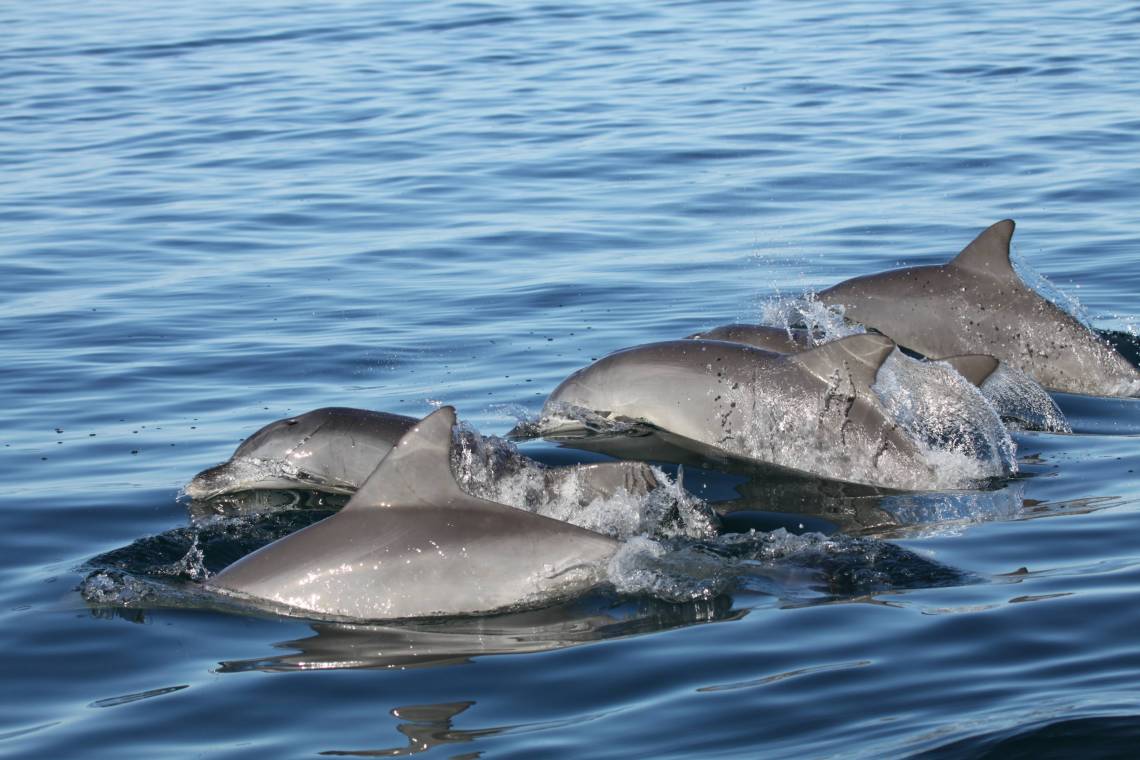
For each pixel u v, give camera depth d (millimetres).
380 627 12094
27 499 15555
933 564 12945
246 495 15805
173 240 28422
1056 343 20453
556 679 10820
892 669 10578
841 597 12180
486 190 31750
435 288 24891
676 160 33781
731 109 38719
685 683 10578
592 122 37844
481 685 10797
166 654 11641
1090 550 13133
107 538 14500
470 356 21078
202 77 45281
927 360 19188
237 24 54594
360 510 12914
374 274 25875
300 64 46906
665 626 11742
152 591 12906
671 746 9547
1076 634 11031
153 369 20672
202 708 10594
